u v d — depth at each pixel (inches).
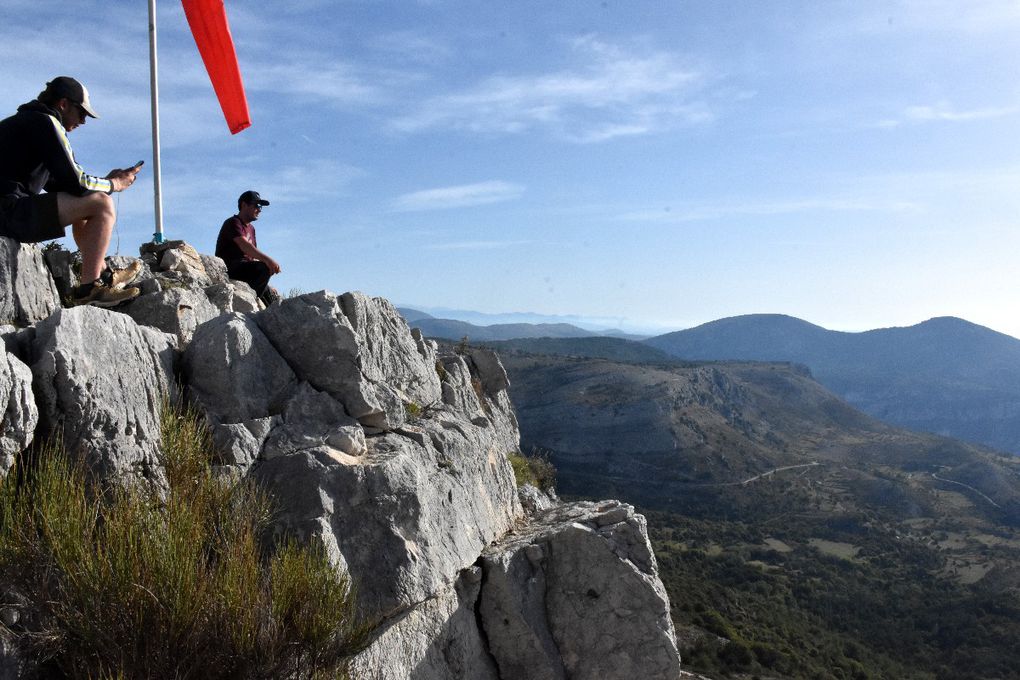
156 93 371.2
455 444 293.7
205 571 170.4
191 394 230.8
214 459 216.5
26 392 165.5
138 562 158.9
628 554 307.4
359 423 261.6
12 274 215.5
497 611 277.9
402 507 233.8
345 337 262.8
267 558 201.6
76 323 191.8
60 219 229.0
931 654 3949.3
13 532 153.7
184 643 156.1
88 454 180.2
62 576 155.0
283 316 262.1
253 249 385.1
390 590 218.7
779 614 3976.4
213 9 382.3
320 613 177.3
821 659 3132.4
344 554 215.9
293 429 239.1
